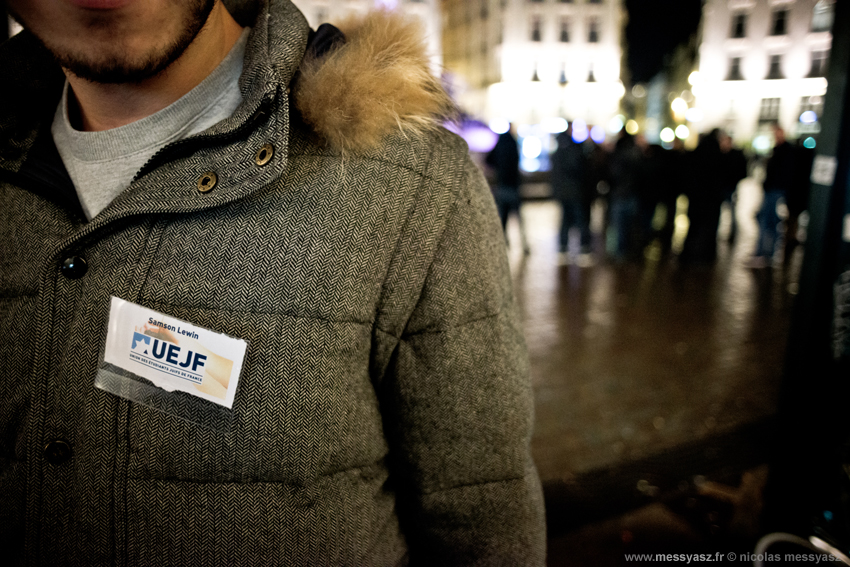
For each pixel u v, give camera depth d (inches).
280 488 25.0
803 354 75.9
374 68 25.6
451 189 27.0
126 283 24.5
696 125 1031.0
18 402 25.4
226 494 24.9
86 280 24.7
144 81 26.1
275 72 24.5
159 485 24.7
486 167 290.2
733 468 106.0
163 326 24.2
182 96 27.1
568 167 280.8
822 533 75.4
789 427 78.5
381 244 25.1
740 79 1070.4
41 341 24.8
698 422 122.3
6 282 26.2
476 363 27.9
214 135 24.7
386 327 26.3
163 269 24.4
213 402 24.2
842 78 66.9
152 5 21.9
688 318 191.2
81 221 26.7
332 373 24.5
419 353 27.4
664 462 108.3
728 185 272.2
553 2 1203.9
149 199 24.4
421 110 27.3
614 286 234.5
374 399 27.6
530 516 30.8
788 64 1035.9
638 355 158.2
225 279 24.1
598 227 391.9
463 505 29.8
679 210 465.1
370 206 25.0
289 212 24.4
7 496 25.9
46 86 29.9
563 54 1228.5
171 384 24.3
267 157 24.0
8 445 26.1
